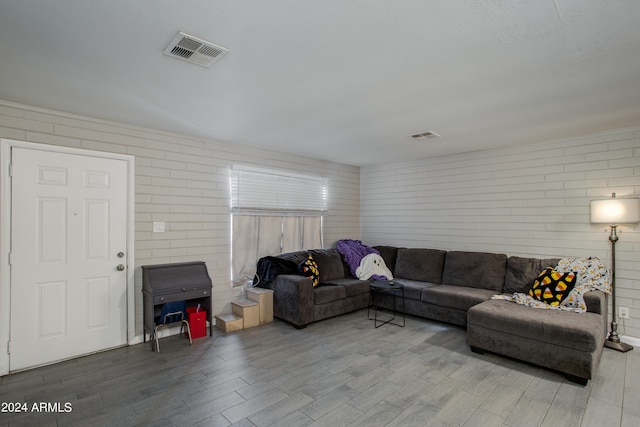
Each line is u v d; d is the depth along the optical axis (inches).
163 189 145.5
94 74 90.0
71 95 105.0
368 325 160.4
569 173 152.3
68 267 121.3
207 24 67.1
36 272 115.0
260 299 161.2
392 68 86.5
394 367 114.2
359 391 98.0
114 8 61.7
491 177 177.3
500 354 120.7
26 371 111.3
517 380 105.4
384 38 72.4
